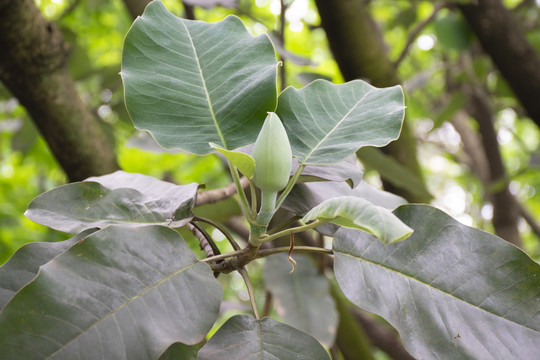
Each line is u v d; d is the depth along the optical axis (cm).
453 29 177
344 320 139
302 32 261
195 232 78
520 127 345
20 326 53
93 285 57
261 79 69
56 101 107
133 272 59
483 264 65
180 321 58
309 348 62
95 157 111
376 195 86
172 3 219
